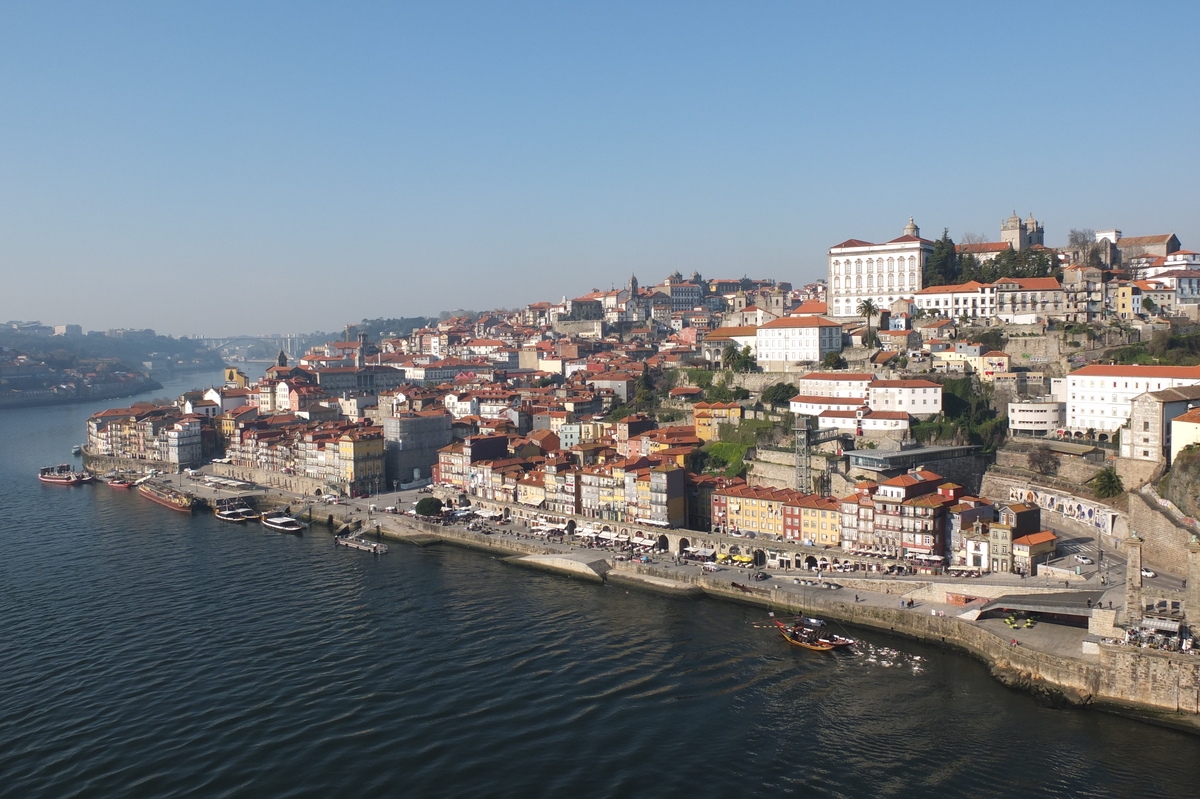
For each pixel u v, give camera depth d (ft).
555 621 619.26
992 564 625.00
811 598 615.98
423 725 462.60
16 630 598.75
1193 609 477.36
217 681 515.91
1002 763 416.26
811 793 395.96
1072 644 507.30
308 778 410.72
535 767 420.77
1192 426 624.59
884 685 501.56
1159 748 426.10
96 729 457.27
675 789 400.88
